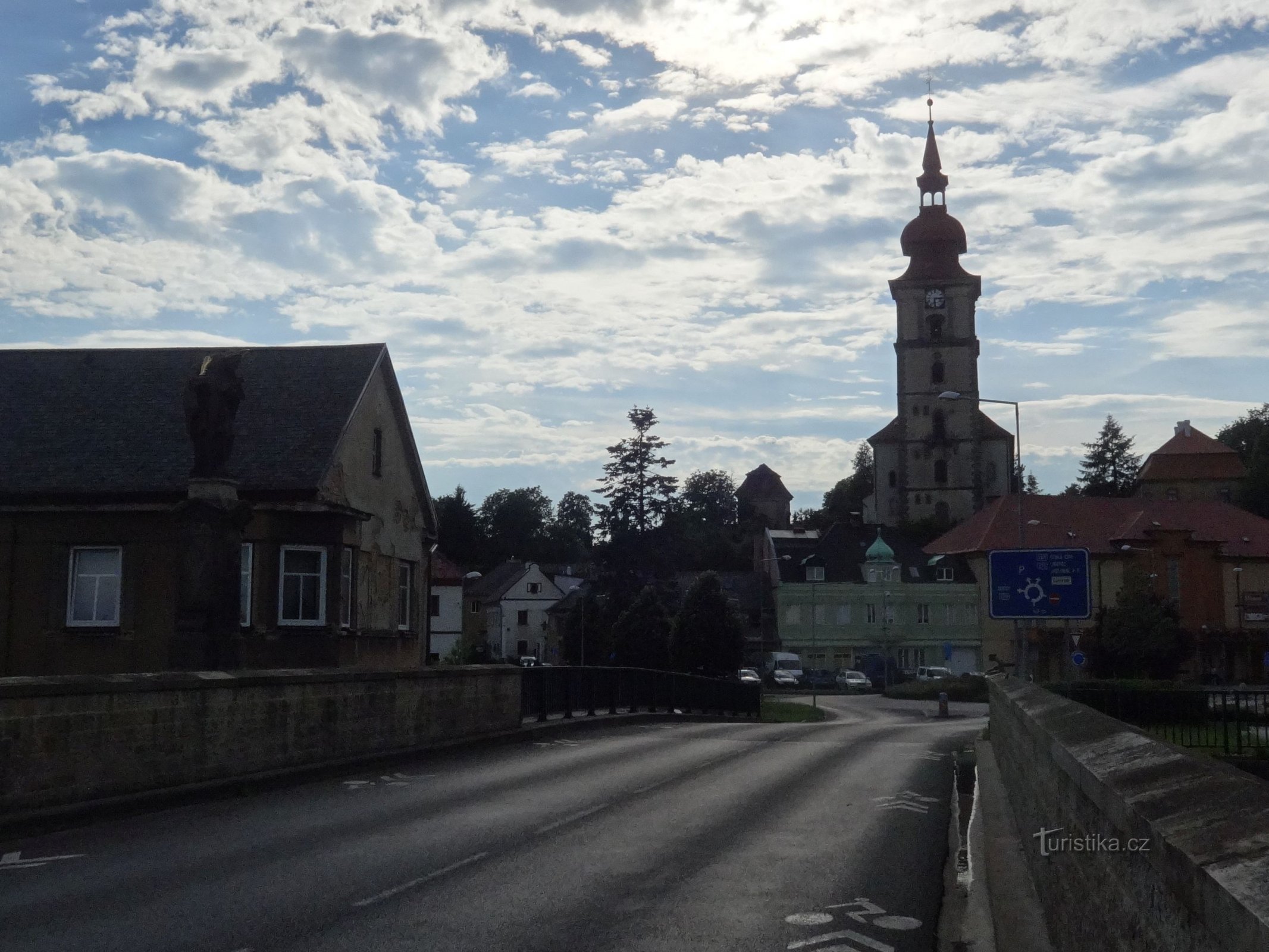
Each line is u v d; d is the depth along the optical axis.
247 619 28.53
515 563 123.88
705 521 152.38
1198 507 86.00
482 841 11.12
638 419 83.88
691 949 7.29
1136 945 4.02
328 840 11.12
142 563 28.72
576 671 28.00
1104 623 68.50
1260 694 22.17
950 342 112.88
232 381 21.98
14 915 8.05
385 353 33.47
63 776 11.74
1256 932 2.62
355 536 30.80
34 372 33.44
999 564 25.28
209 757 13.91
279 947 7.21
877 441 119.62
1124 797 4.12
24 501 28.84
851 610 95.06
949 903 8.70
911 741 25.78
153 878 9.32
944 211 115.31
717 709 43.97
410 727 18.95
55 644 28.66
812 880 9.47
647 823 12.39
